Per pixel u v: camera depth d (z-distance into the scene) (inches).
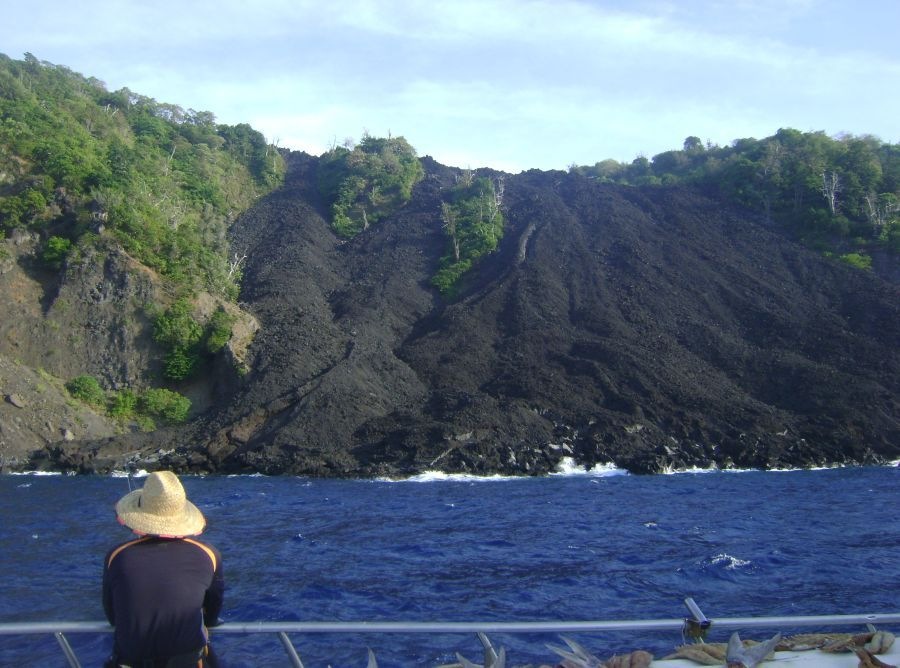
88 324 3159.5
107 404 2984.7
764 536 1181.7
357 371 3009.4
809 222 4461.1
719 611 770.8
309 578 923.4
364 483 2167.8
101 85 6053.2
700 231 4579.2
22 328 3100.4
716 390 3056.1
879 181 4623.5
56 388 2903.5
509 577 926.4
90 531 1249.4
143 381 3107.8
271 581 909.2
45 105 4480.8
